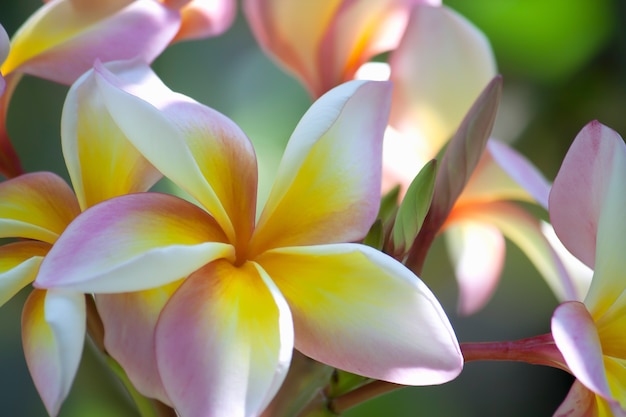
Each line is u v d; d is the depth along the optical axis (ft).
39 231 1.15
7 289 1.10
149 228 1.09
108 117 1.16
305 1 1.40
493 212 1.43
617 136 1.15
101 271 1.05
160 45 1.26
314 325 1.10
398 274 1.10
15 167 1.33
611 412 1.12
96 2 1.27
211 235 1.12
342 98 1.14
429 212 1.27
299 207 1.15
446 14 1.38
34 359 1.08
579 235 1.17
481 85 1.38
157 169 1.16
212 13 1.41
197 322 1.07
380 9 1.40
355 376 1.23
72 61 1.24
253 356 1.07
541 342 1.18
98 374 1.26
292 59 1.44
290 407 1.23
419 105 1.39
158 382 1.12
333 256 1.12
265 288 1.11
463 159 1.26
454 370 1.08
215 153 1.14
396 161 1.40
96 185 1.16
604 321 1.15
